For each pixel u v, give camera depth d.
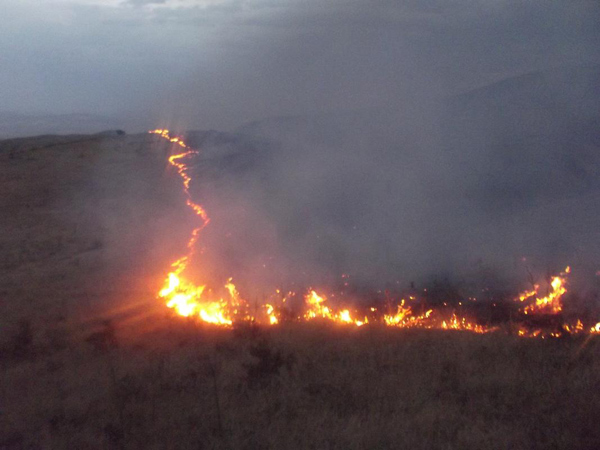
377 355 8.66
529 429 6.16
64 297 14.97
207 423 6.67
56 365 9.45
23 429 6.78
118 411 7.02
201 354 9.27
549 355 8.47
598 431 5.96
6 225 26.50
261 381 7.94
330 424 6.47
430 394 7.23
